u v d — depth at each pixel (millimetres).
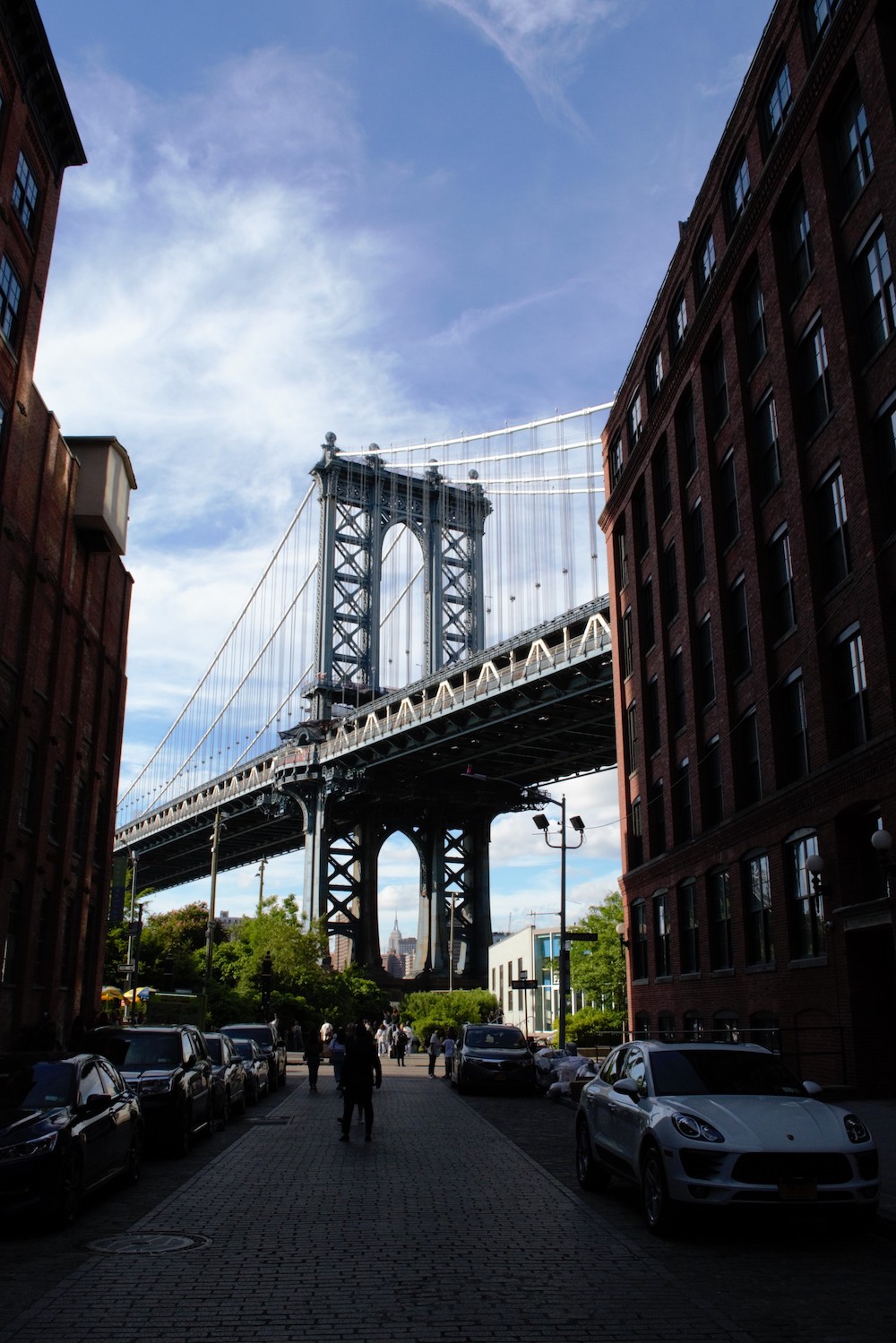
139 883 140375
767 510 25844
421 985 93438
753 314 27531
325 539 96375
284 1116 22109
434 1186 12492
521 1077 28812
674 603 33844
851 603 21188
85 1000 35250
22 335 25656
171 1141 14891
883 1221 9539
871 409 20562
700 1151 9273
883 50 20188
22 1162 9562
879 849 18328
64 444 29875
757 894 25938
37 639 27672
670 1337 6590
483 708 71125
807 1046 22438
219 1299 7410
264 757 95188
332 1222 10234
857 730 21125
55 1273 8188
